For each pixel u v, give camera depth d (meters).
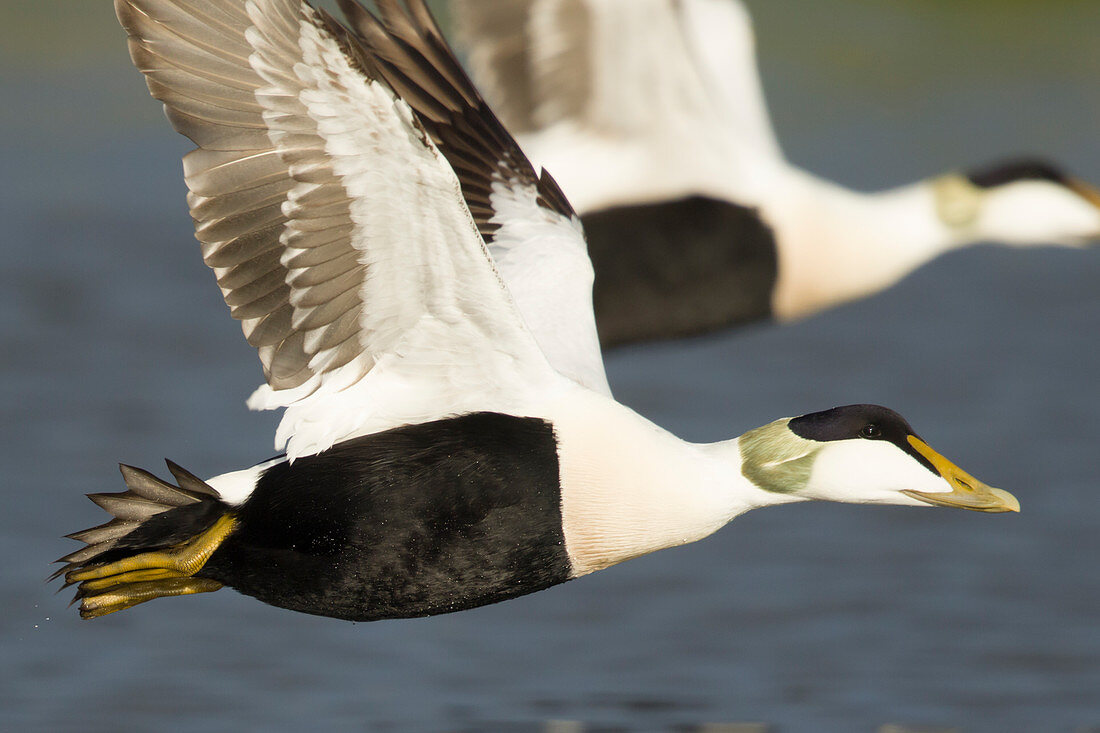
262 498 8.04
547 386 8.17
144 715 10.59
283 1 6.80
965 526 14.86
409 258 7.45
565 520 8.14
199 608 12.71
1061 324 21.34
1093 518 14.84
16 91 26.03
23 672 11.27
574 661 11.82
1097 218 14.40
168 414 16.72
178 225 23.22
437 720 10.66
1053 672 11.58
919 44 28.89
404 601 8.22
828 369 19.34
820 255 13.58
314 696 10.98
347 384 7.80
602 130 12.86
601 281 13.03
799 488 8.38
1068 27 29.86
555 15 12.48
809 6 29.25
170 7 6.84
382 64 9.05
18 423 16.19
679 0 12.34
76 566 8.20
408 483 8.02
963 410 17.80
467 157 9.30
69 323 19.50
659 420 17.12
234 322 20.02
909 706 11.03
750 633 12.41
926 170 25.02
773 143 13.88
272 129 7.03
